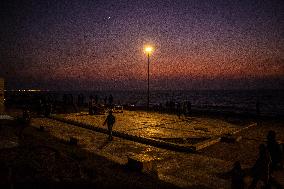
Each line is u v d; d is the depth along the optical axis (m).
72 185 6.53
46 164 7.57
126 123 18.52
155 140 11.70
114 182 6.95
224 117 22.66
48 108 22.12
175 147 10.89
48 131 14.62
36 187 6.25
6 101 33.88
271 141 7.22
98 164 8.54
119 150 10.59
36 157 8.05
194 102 86.88
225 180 7.27
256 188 6.73
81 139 12.66
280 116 21.66
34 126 16.17
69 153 9.70
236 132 14.87
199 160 9.23
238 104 73.62
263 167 6.09
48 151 8.75
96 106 24.30
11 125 15.48
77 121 17.88
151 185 6.83
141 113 25.98
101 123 17.95
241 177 5.64
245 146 11.48
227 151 10.57
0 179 6.39
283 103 80.56
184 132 14.88
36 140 11.74
